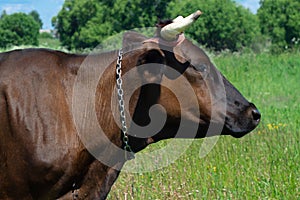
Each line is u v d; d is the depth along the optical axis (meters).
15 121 5.57
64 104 5.73
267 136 11.50
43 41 107.88
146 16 66.62
